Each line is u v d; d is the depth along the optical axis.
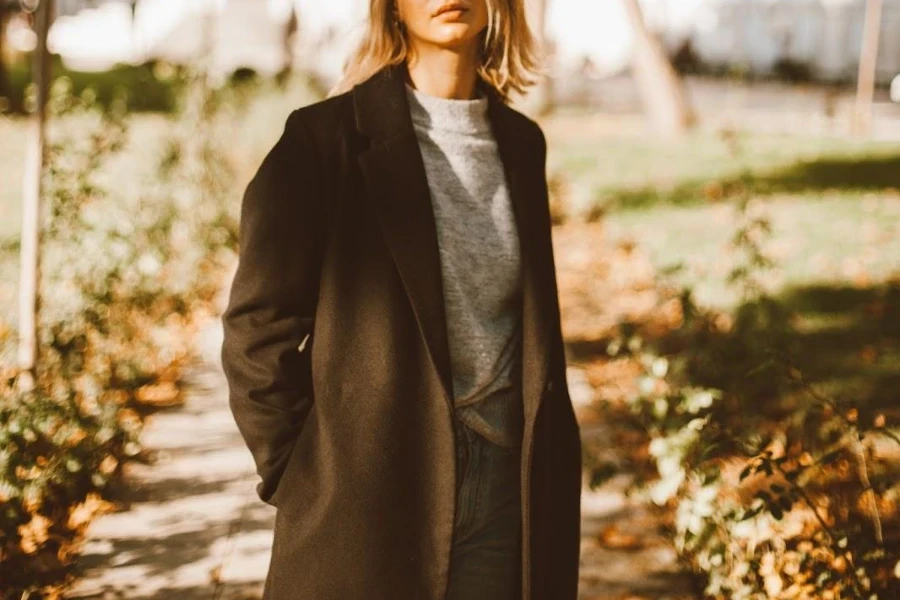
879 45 36.88
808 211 12.59
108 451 5.12
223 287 9.00
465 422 2.08
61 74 34.72
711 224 12.02
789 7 38.50
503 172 2.21
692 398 4.21
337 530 1.96
